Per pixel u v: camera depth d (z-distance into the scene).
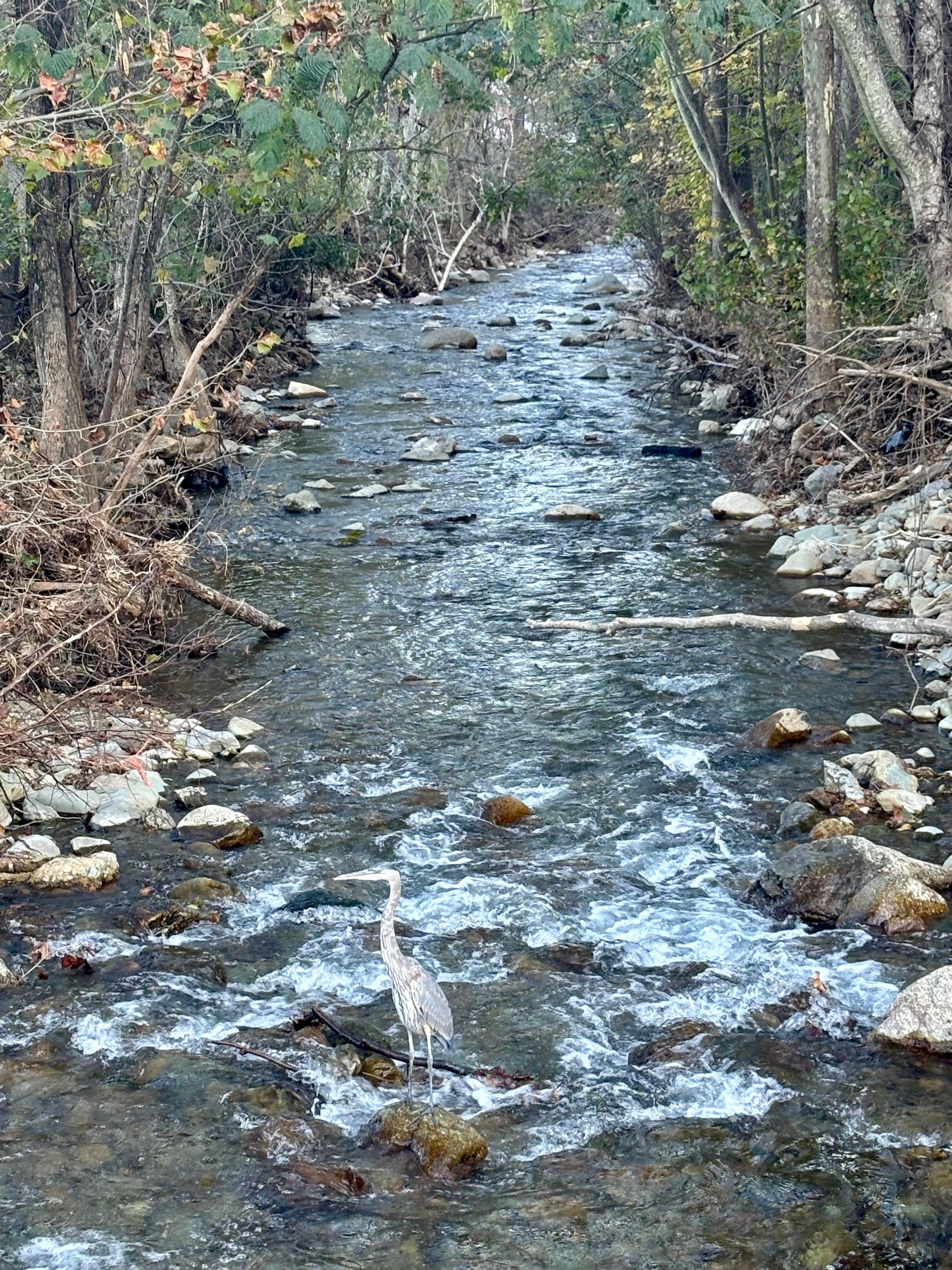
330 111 11.71
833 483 15.64
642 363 26.80
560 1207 5.31
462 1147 5.58
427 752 9.78
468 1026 6.61
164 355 20.84
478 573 13.96
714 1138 5.73
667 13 17.50
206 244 20.83
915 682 10.74
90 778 8.92
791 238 18.72
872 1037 6.40
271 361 25.52
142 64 10.41
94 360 17.61
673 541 14.91
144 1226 5.18
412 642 12.03
